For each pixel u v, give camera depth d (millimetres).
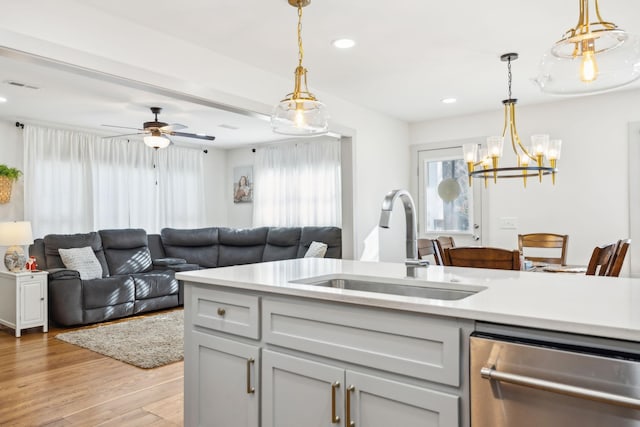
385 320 1436
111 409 2641
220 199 8055
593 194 4738
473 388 1245
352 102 4961
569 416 1105
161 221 6930
